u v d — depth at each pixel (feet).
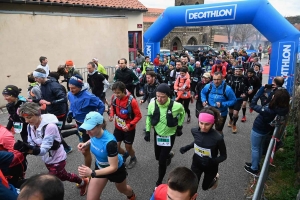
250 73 22.90
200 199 12.48
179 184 5.97
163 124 12.12
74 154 17.22
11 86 12.78
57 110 16.52
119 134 14.35
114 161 9.09
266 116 12.96
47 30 33.65
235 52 63.41
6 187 6.93
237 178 14.34
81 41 38.14
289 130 19.51
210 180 11.30
